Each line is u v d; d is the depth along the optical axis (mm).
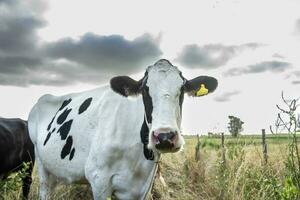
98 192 2246
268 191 2479
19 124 3941
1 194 2666
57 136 2684
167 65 1995
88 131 2400
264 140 3227
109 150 2209
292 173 1830
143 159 2195
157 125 1798
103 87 2623
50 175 3004
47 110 3201
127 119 2213
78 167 2449
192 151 4008
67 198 3004
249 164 3064
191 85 2094
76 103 2775
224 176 2869
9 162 3705
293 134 1723
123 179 2230
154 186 3209
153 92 1924
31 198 3408
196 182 3430
